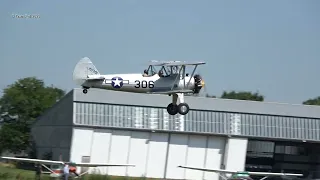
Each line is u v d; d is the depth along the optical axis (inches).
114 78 5580.7
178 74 5575.8
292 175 7652.6
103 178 6761.8
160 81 5575.8
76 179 6486.2
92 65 5644.7
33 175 6840.6
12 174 6702.8
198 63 5516.7
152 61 5610.2
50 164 6697.8
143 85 5570.9
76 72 5610.2
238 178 7293.3
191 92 5620.1
